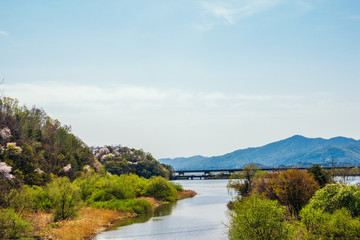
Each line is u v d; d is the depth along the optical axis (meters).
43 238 35.25
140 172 181.88
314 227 23.06
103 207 59.72
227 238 37.69
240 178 62.81
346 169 61.44
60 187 47.56
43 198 46.81
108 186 68.62
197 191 134.62
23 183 63.44
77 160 104.75
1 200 39.25
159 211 65.31
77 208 47.62
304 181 37.56
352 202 27.08
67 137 114.44
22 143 83.12
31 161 76.06
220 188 160.12
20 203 40.88
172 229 44.72
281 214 23.45
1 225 32.94
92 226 43.84
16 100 97.50
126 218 55.47
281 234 22.50
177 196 98.06
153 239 38.72
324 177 46.53
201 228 45.16
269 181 41.09
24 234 35.38
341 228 21.95
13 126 89.50
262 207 23.42
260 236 22.45
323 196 29.22
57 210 44.91
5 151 70.62
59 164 91.88
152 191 86.88
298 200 35.78
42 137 101.12
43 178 74.25
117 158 183.12
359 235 21.45
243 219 23.50
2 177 57.28
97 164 119.81
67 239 36.06
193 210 66.56
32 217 40.81
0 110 89.00
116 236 40.22
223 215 57.88
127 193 70.00
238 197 62.56
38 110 112.94
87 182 71.25
